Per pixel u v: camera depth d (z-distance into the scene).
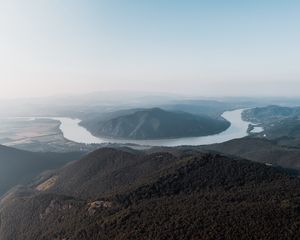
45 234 150.75
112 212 142.75
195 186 161.25
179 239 107.06
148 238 111.88
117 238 119.25
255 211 115.25
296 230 101.00
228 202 130.75
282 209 115.25
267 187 150.50
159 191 158.12
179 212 124.56
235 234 102.69
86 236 132.25
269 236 99.38
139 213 132.12
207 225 110.31
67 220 153.50
